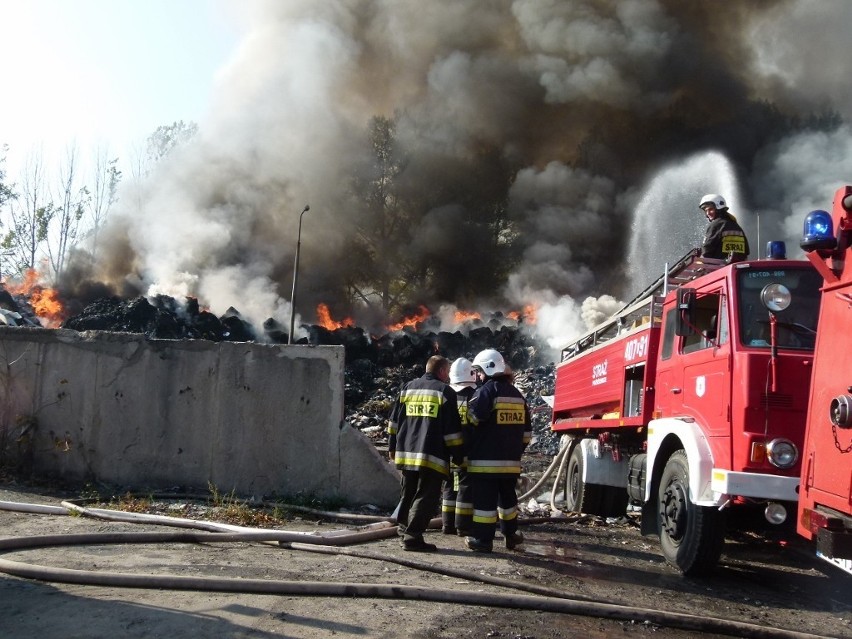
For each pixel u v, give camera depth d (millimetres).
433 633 3766
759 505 5453
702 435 5699
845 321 4133
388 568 5129
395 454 6141
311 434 7668
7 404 7949
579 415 9758
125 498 7176
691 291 5910
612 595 4910
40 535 5402
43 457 7863
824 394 4270
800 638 4117
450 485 7094
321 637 3584
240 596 4160
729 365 5414
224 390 7770
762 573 6180
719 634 4168
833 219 4301
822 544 4129
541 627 4012
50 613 3684
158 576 4242
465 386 7188
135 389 7859
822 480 4219
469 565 5469
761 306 5512
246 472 7672
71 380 7922
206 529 6047
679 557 5746
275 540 5688
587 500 8555
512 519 6203
